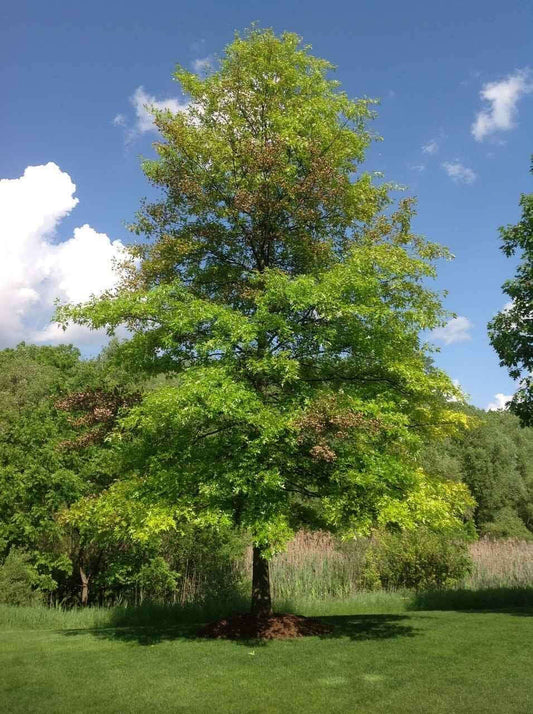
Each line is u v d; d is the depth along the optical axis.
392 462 9.45
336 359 11.00
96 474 16.31
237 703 6.17
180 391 8.91
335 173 10.80
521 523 40.44
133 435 10.95
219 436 10.05
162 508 9.07
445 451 39.16
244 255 11.56
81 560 16.45
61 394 17.50
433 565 18.58
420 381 10.09
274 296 9.66
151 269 11.11
